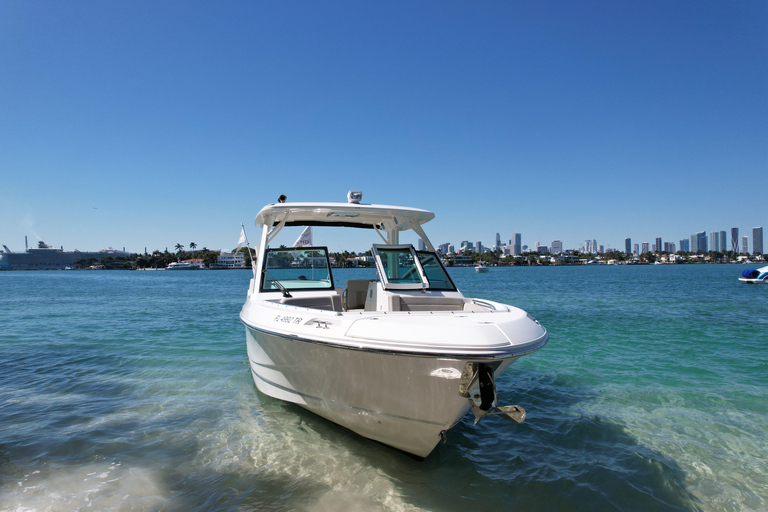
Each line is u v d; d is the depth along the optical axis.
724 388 7.04
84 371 8.04
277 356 5.18
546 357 9.38
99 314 17.84
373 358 3.93
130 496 3.76
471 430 5.39
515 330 3.96
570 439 5.10
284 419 5.55
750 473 4.29
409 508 3.68
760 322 14.65
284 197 6.29
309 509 3.62
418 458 4.53
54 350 10.04
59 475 4.11
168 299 26.56
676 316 16.31
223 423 5.44
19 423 5.39
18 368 8.27
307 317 4.62
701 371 8.14
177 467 4.31
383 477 4.18
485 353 3.55
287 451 4.67
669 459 4.58
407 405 4.03
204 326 14.17
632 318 15.74
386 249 5.80
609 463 4.50
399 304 5.20
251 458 4.51
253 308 5.83
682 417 5.76
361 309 6.95
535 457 4.65
